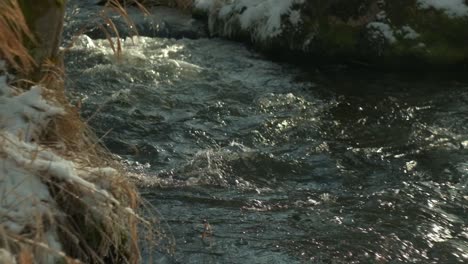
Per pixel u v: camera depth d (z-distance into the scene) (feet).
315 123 26.73
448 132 26.08
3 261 11.05
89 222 12.81
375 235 18.44
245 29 36.32
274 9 35.42
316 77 32.19
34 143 13.17
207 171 22.34
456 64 33.04
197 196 20.47
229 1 38.45
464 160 23.71
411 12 33.30
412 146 24.84
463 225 19.29
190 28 38.47
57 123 13.87
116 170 13.67
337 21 34.01
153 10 41.04
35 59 14.53
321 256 17.31
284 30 34.76
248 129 26.02
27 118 13.47
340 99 29.43
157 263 16.29
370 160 23.67
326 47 34.09
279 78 31.81
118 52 16.10
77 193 12.76
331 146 24.77
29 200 12.19
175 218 18.83
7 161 12.48
